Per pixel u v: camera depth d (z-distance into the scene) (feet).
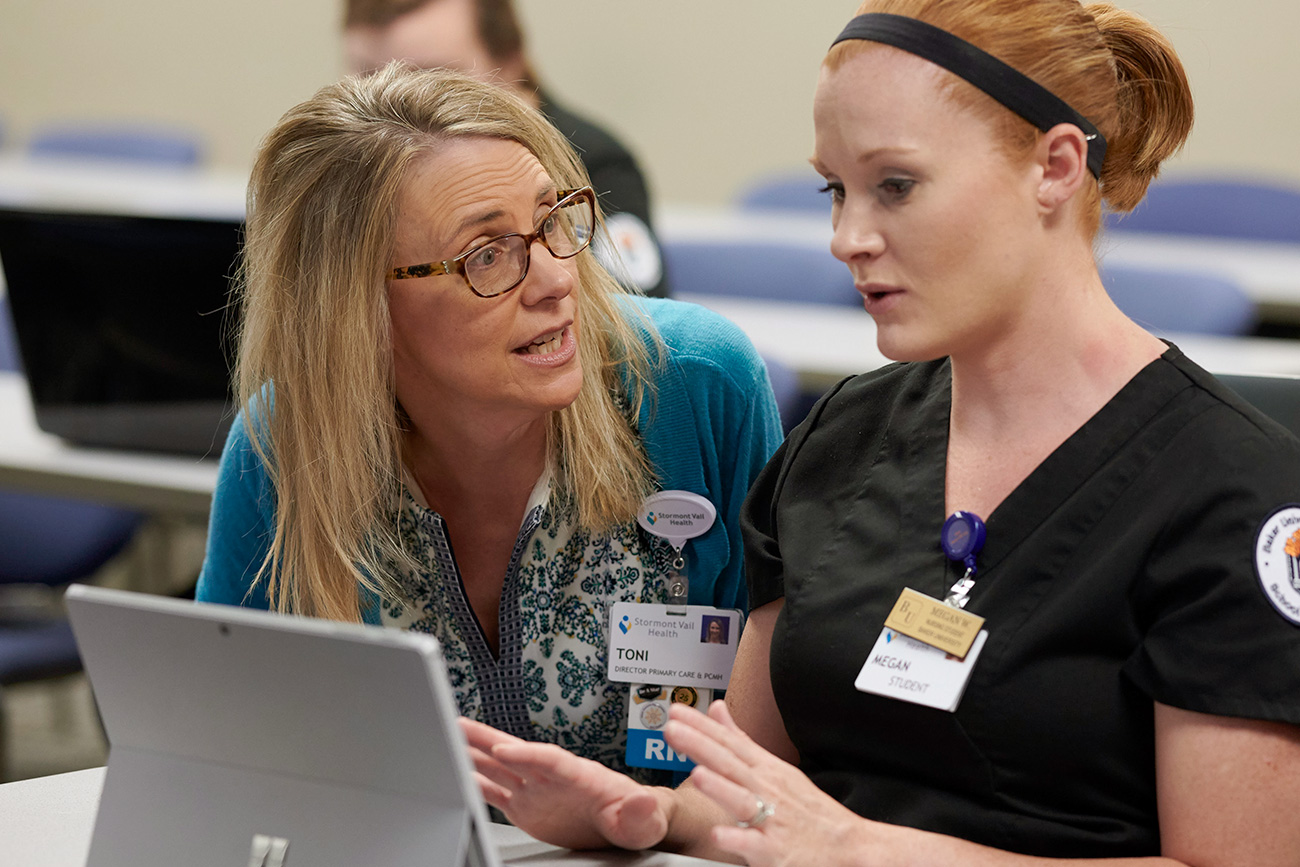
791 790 5.68
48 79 38.09
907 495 6.46
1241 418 5.75
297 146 7.36
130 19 36.63
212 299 13.34
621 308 8.10
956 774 5.93
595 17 32.01
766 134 31.09
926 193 5.60
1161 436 5.83
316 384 7.41
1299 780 5.21
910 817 6.05
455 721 4.80
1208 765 5.34
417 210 7.04
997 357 6.08
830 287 19.20
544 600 8.01
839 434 7.03
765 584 7.06
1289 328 19.29
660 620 7.96
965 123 5.56
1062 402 6.04
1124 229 22.99
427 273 7.04
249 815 5.29
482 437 7.55
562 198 7.46
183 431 13.85
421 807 4.96
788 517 6.95
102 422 14.08
